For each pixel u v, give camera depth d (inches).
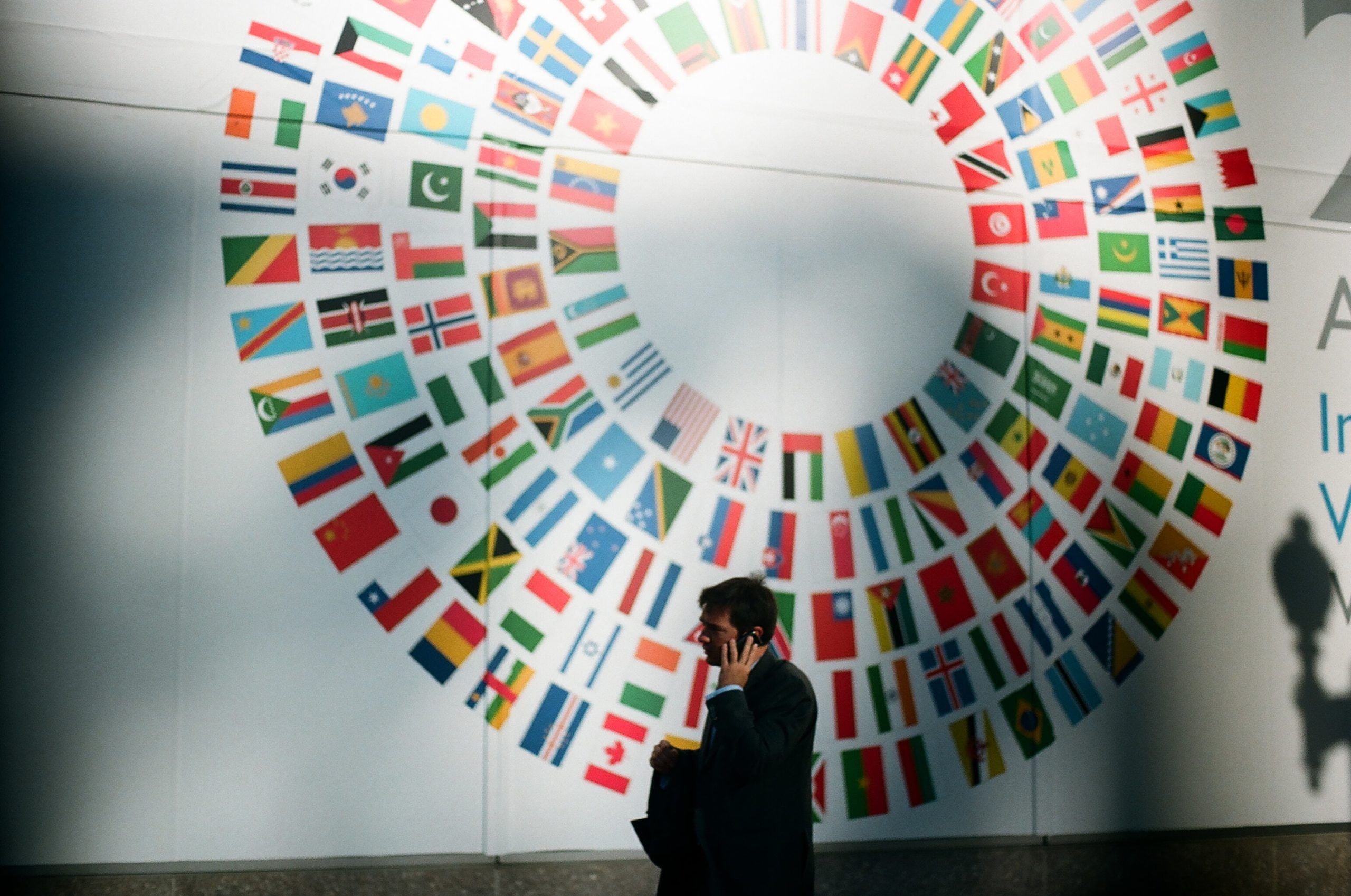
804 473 141.9
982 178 151.3
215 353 124.6
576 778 131.4
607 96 138.0
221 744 122.3
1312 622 162.1
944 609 145.8
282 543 125.0
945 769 144.6
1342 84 167.6
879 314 146.1
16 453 120.0
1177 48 160.6
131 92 124.5
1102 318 154.8
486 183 133.0
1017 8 153.9
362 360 128.3
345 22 129.9
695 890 92.0
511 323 132.8
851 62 147.3
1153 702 153.9
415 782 126.9
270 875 122.6
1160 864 152.4
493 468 131.3
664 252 138.6
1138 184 157.6
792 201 143.9
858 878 140.3
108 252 123.2
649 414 136.8
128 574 121.5
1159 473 156.1
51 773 118.7
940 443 147.2
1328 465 164.4
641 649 134.5
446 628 128.9
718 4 142.5
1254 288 162.1
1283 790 159.0
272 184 127.1
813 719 95.0
